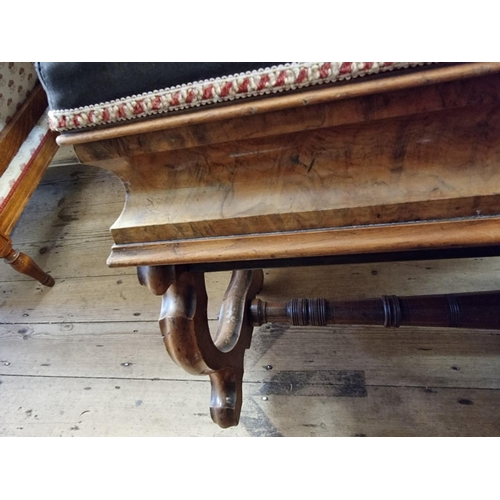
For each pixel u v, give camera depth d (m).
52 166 1.33
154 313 0.87
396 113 0.27
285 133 0.29
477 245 0.30
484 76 0.25
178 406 0.71
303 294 0.83
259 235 0.34
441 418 0.61
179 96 0.28
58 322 0.90
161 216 0.35
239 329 0.64
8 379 0.81
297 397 0.68
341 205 0.31
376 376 0.68
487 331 0.70
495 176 0.29
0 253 0.87
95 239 1.07
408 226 0.31
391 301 0.61
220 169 0.33
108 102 0.29
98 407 0.73
